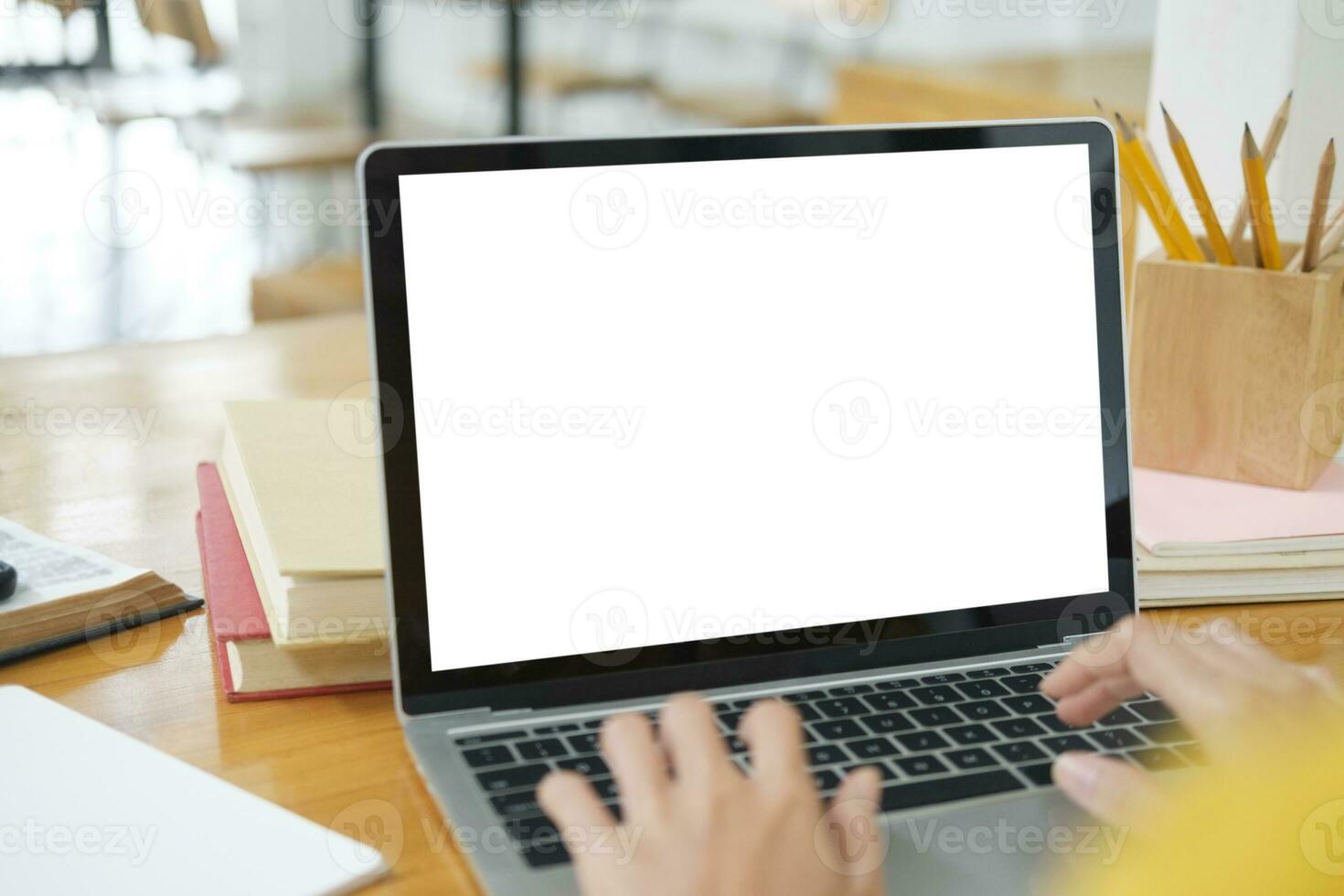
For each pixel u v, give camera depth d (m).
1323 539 0.85
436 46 3.99
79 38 3.57
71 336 2.93
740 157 0.68
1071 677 0.64
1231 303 0.93
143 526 0.90
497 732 0.60
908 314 0.71
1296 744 0.53
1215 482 0.96
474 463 0.63
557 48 3.97
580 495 0.65
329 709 0.67
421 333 0.63
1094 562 0.74
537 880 0.48
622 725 0.53
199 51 3.73
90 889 0.48
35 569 0.77
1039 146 0.74
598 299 0.66
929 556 0.71
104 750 0.59
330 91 3.93
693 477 0.67
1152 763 0.60
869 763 0.59
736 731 0.61
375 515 0.72
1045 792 0.57
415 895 0.51
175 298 3.16
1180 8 1.46
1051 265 0.74
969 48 2.96
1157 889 0.49
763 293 0.69
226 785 0.57
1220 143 1.44
